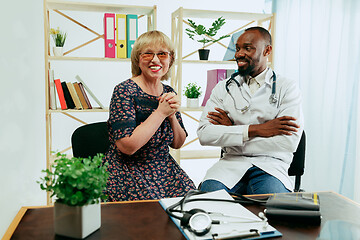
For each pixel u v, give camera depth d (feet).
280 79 6.06
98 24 10.43
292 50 9.53
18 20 3.15
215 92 6.48
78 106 8.23
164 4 10.86
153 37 5.11
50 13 10.03
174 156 9.13
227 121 6.08
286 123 5.49
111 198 4.61
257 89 6.13
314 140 8.99
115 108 4.89
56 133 10.40
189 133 11.54
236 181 5.60
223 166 5.85
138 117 5.09
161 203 3.25
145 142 4.75
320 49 8.81
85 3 8.05
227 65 11.53
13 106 2.91
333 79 8.62
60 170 2.49
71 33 10.27
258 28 6.02
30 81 3.62
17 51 3.08
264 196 3.58
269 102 5.94
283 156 5.95
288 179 5.68
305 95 9.29
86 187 2.44
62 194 2.44
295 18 9.45
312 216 2.83
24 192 3.26
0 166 2.51
